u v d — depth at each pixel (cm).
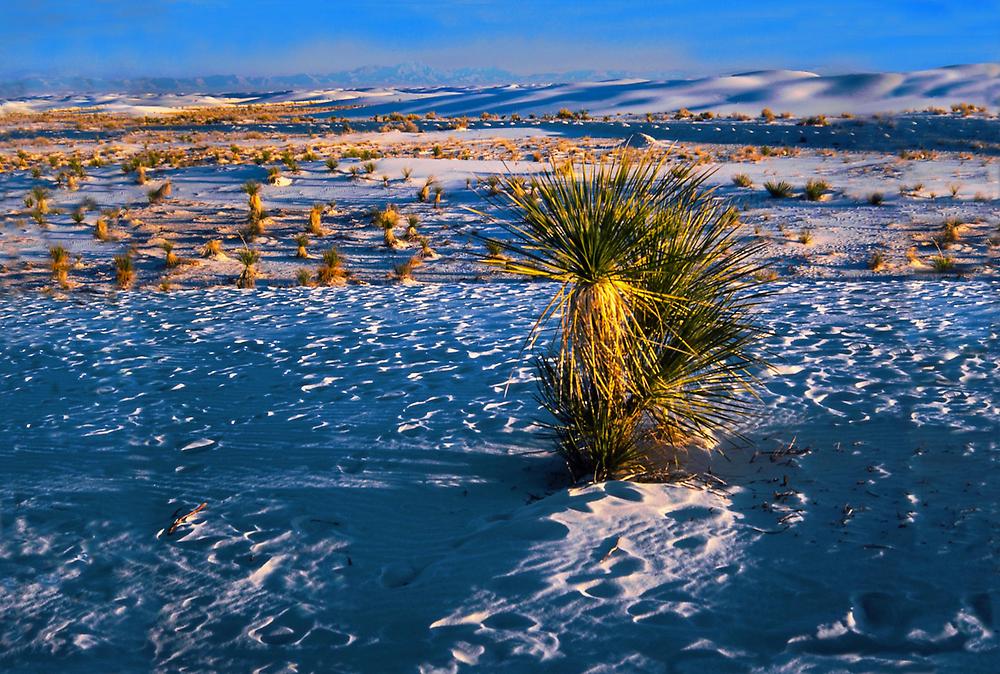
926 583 406
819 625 370
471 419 739
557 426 616
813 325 1102
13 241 2245
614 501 513
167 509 566
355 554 487
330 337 1141
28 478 629
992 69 9531
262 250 2117
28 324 1326
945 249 1862
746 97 9125
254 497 581
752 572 426
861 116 5669
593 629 375
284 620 411
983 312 1148
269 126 6844
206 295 1602
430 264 1939
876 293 1368
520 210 535
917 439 621
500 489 585
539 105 10356
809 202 2555
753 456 605
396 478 608
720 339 582
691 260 548
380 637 387
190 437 718
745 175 2984
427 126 6406
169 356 1053
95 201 2853
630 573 426
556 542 462
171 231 2361
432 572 448
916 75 9425
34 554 500
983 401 714
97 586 457
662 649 356
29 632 410
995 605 381
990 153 3759
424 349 1038
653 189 544
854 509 501
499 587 419
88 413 802
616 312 517
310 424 741
